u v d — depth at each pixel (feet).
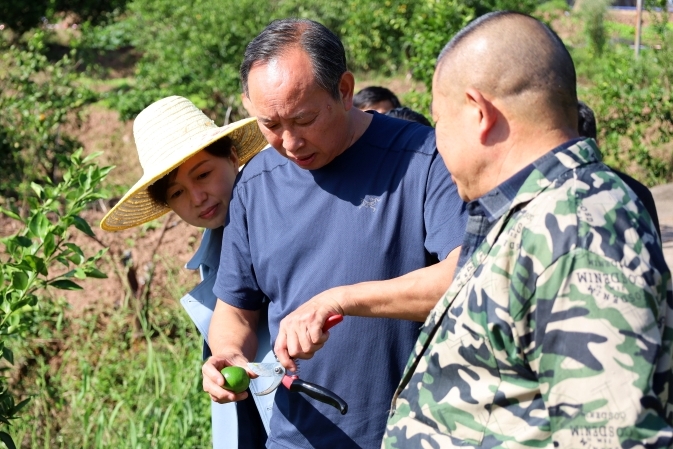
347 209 7.93
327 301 7.13
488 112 5.90
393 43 42.57
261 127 7.82
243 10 39.22
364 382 7.93
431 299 7.11
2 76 31.32
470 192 6.24
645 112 30.76
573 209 5.44
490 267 5.69
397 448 6.38
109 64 58.29
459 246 7.37
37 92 31.30
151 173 9.16
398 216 7.81
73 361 20.11
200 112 9.75
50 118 31.30
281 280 8.18
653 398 5.13
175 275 22.33
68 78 33.14
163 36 40.11
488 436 5.82
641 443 5.06
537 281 5.42
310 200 8.08
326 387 8.04
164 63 39.65
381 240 7.82
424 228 7.80
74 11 61.57
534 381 5.66
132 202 9.96
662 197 24.56
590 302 5.21
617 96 29.81
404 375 6.53
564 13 50.16
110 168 11.51
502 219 5.80
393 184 7.86
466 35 6.05
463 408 5.93
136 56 59.31
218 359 8.04
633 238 5.37
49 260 10.96
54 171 31.40
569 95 5.95
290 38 7.57
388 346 7.86
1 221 28.66
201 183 9.43
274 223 8.23
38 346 20.07
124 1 61.93
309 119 7.55
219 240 9.78
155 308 21.56
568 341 5.23
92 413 16.80
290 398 8.31
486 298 5.68
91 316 21.84
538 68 5.84
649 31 43.88
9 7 58.03
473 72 5.92
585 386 5.15
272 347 8.54
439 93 6.16
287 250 8.11
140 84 40.22
